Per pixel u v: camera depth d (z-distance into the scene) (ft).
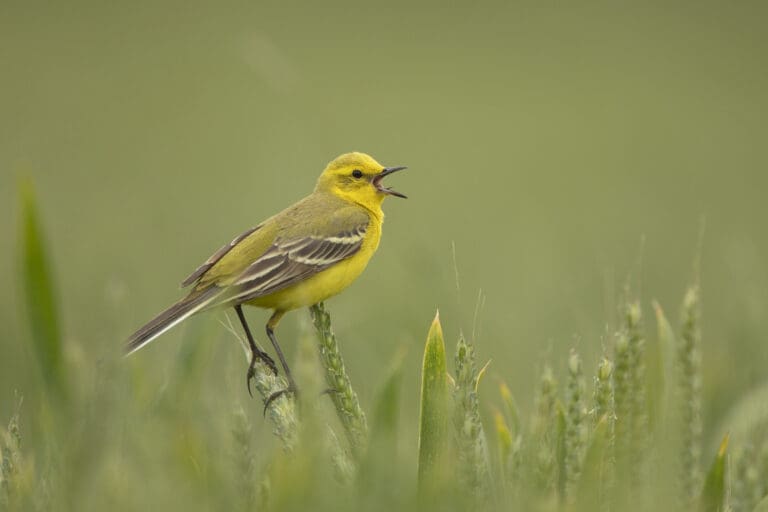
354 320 38.60
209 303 32.86
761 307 35.99
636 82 124.16
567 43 139.03
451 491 20.12
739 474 22.47
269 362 34.30
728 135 104.42
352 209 38.55
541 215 75.77
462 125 106.83
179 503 18.33
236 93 98.99
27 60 112.27
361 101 112.57
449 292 38.58
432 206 69.36
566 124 108.78
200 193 76.59
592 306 44.75
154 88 99.14
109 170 85.20
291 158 55.83
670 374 24.62
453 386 22.58
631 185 86.63
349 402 24.52
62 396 25.34
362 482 19.80
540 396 21.74
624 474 21.26
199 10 136.26
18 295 28.30
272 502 18.74
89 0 136.56
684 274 57.62
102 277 48.32
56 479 19.88
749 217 77.92
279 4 142.82
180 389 25.61
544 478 20.01
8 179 78.13
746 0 152.25
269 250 35.17
